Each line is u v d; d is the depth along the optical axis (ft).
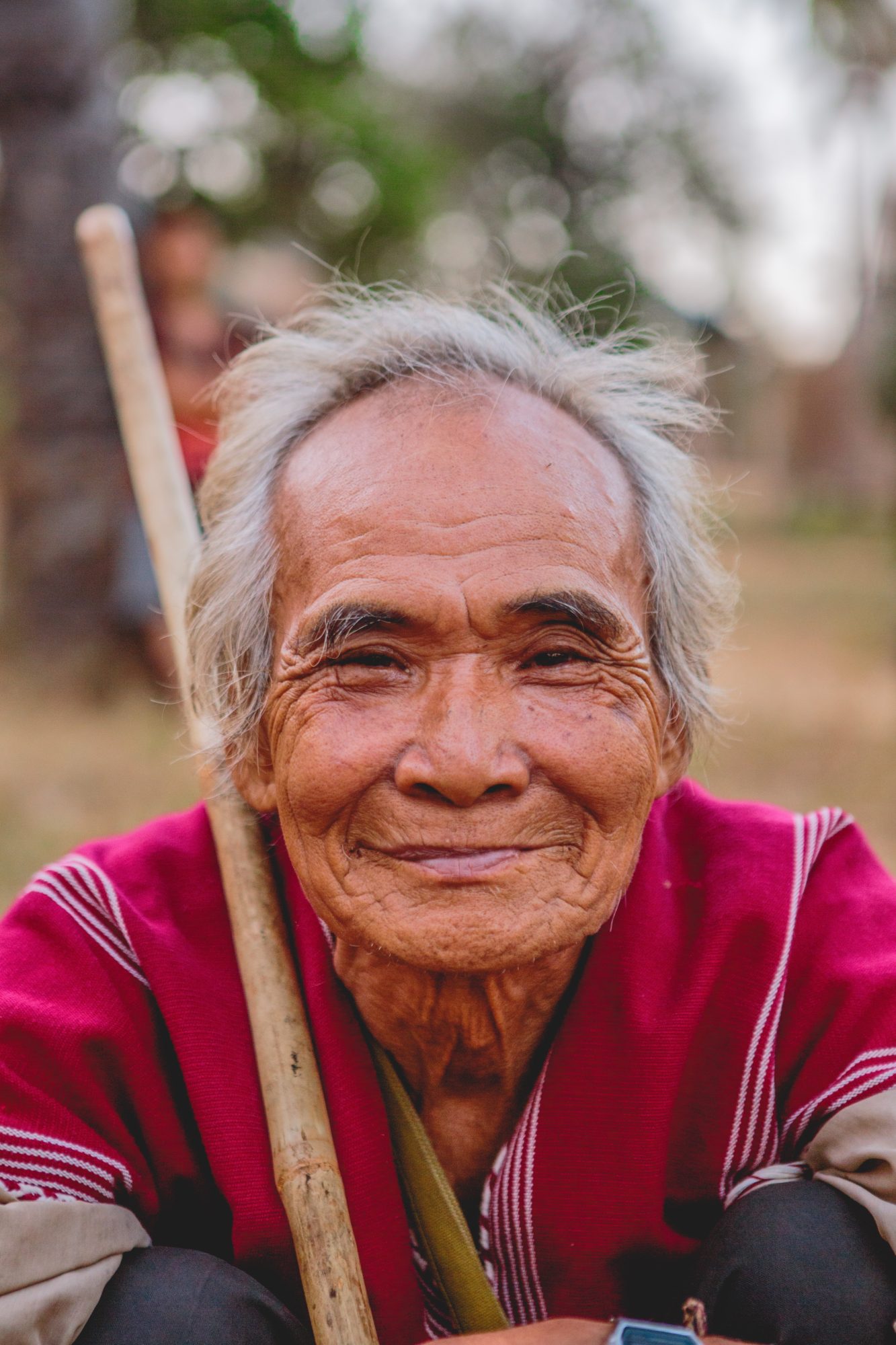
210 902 5.13
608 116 88.22
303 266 18.25
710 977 4.76
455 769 4.12
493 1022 4.66
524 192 88.89
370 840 4.31
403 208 46.32
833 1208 4.45
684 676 5.08
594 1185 4.62
